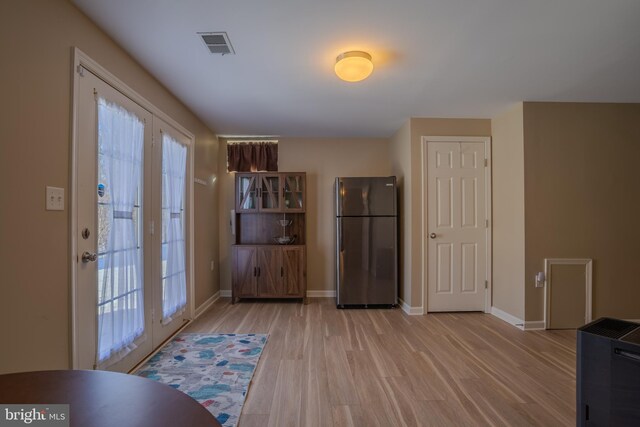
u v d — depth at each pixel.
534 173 3.05
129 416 0.67
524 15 1.75
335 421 1.64
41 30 1.40
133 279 2.15
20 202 1.30
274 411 1.73
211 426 0.64
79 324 1.64
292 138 4.39
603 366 1.11
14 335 1.27
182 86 2.66
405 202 3.70
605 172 3.09
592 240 3.08
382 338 2.79
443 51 2.14
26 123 1.33
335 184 3.96
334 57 2.21
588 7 1.68
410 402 1.81
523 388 1.97
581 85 2.69
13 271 1.27
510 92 2.84
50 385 0.80
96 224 1.78
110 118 1.92
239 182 4.11
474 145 3.56
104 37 1.87
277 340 2.74
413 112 3.37
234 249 3.95
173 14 1.72
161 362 2.30
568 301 3.05
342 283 3.74
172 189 2.81
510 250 3.25
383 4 1.66
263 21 1.80
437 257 3.54
